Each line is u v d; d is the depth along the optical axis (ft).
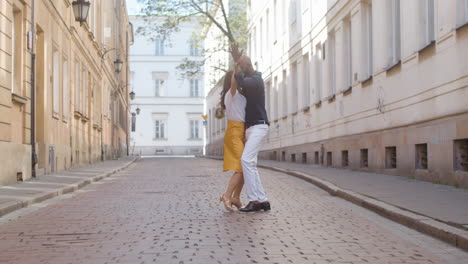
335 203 31.86
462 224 20.81
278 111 102.12
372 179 42.73
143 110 236.63
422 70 40.45
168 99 237.45
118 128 142.82
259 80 28.27
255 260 17.31
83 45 76.59
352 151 58.23
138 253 18.30
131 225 24.00
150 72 237.25
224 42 119.34
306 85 83.82
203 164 94.12
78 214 27.58
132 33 221.05
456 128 34.60
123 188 42.70
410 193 31.73
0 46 38.93
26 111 45.60
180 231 22.39
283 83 98.89
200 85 239.09
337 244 19.86
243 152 28.22
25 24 45.16
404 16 44.19
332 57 69.72
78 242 20.31
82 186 43.70
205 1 112.57
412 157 42.11
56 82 59.00
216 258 17.54
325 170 58.08
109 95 119.65
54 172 56.59
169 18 111.96
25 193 34.35
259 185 28.35
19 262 17.22
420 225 22.24
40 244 20.02
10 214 27.58
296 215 26.99
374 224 24.23
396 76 45.98
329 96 69.31
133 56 236.63
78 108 73.15
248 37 132.46
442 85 36.91
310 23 78.64
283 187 42.04
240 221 25.05
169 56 237.45
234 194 29.04
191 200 33.60
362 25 56.13
